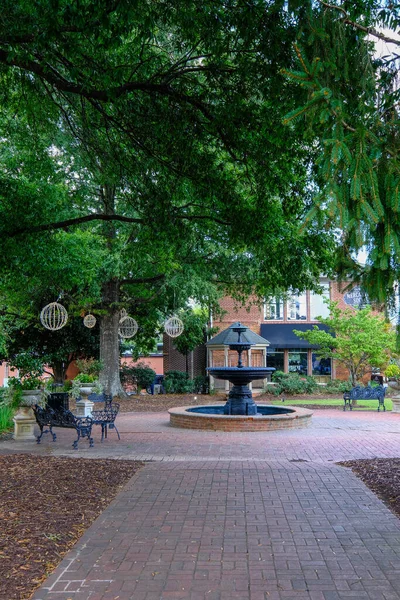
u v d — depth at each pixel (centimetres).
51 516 623
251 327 3206
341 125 424
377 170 436
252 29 701
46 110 1112
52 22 668
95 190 1995
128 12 650
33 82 1006
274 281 1230
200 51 936
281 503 695
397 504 681
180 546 541
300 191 1048
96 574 473
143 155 1089
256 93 869
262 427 1436
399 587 446
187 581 459
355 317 2509
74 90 866
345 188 421
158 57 931
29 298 2358
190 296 2456
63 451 1098
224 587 447
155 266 2264
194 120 948
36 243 1196
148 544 546
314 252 1144
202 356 3338
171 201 1205
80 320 2830
